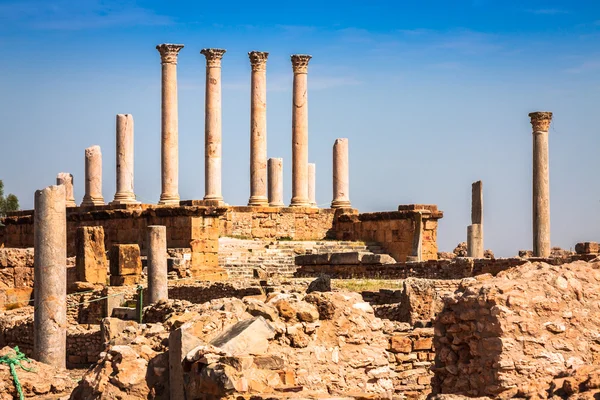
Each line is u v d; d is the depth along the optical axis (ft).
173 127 231.09
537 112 177.78
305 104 237.04
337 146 238.07
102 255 168.86
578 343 61.82
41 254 115.96
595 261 67.51
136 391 69.31
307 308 73.61
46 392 93.40
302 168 235.20
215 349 65.87
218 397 63.26
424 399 74.84
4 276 158.71
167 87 231.30
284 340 71.41
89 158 240.53
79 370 111.04
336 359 73.67
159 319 125.80
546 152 177.99
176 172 231.09
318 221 229.25
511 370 61.16
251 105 237.25
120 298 147.64
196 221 193.47
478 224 180.14
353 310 75.61
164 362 70.08
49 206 116.16
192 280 161.58
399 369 86.33
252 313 72.43
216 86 235.20
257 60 237.86
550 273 63.87
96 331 121.49
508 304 62.18
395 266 162.81
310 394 64.39
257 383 64.90
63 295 116.57
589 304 62.95
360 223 221.66
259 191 235.20
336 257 171.12
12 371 92.63
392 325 90.38
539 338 61.67
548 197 178.50
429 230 209.56
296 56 238.48
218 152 234.79
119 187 228.43
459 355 64.39
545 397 55.83
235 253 200.64
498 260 147.43
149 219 202.69
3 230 245.45
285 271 196.13
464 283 67.97
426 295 111.14
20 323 132.16
